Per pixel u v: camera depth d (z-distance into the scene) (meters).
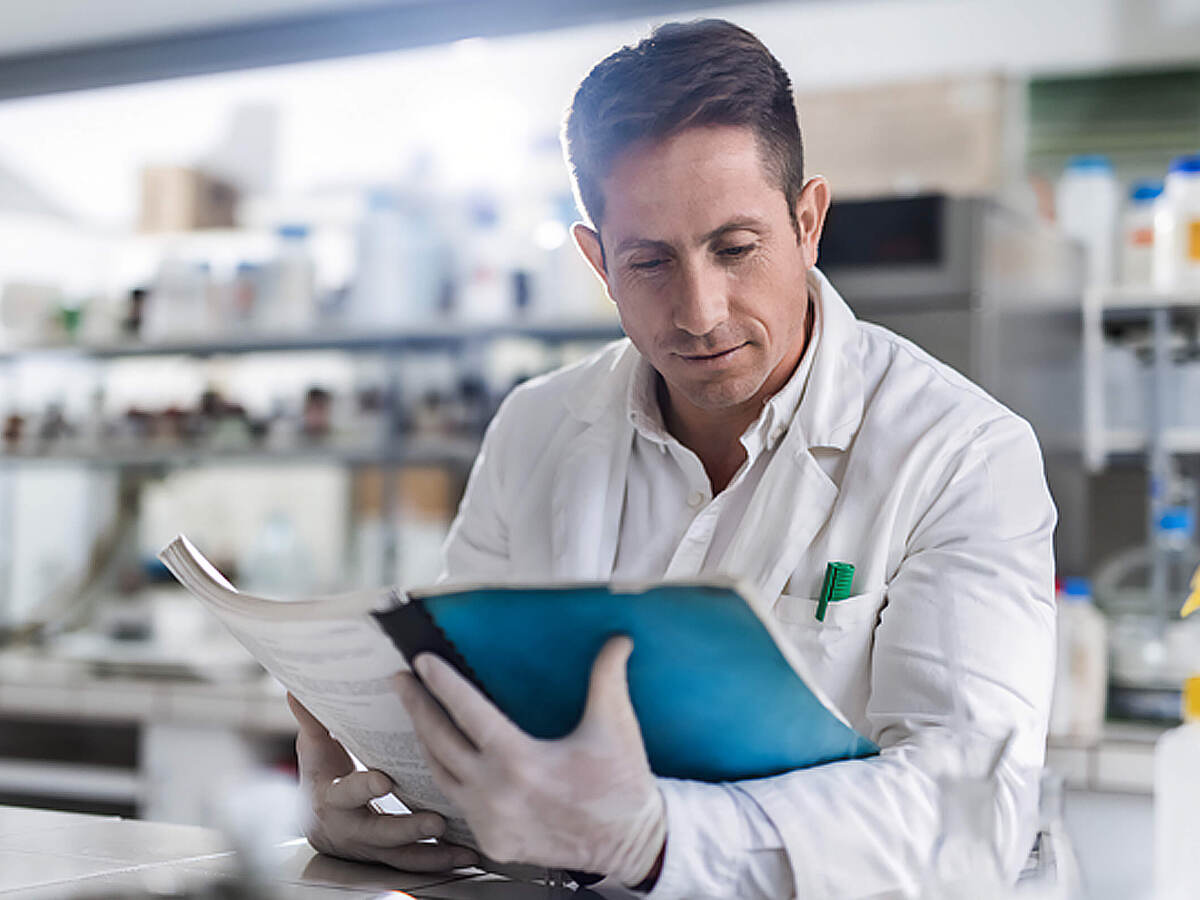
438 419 3.25
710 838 0.83
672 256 1.03
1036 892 0.88
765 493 1.17
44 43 3.01
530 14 2.55
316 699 0.92
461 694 0.80
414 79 3.38
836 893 0.84
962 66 3.07
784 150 1.04
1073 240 2.83
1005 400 2.42
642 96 1.01
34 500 3.73
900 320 2.43
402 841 1.00
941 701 0.98
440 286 3.23
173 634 3.39
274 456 3.34
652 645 0.78
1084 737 2.30
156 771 2.89
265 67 2.84
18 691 3.05
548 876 0.96
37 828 1.18
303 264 3.32
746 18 2.81
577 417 1.33
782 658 0.77
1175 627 2.52
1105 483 2.93
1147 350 2.74
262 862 0.97
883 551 1.10
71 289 3.82
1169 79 3.01
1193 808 1.00
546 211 3.13
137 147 3.74
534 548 1.33
